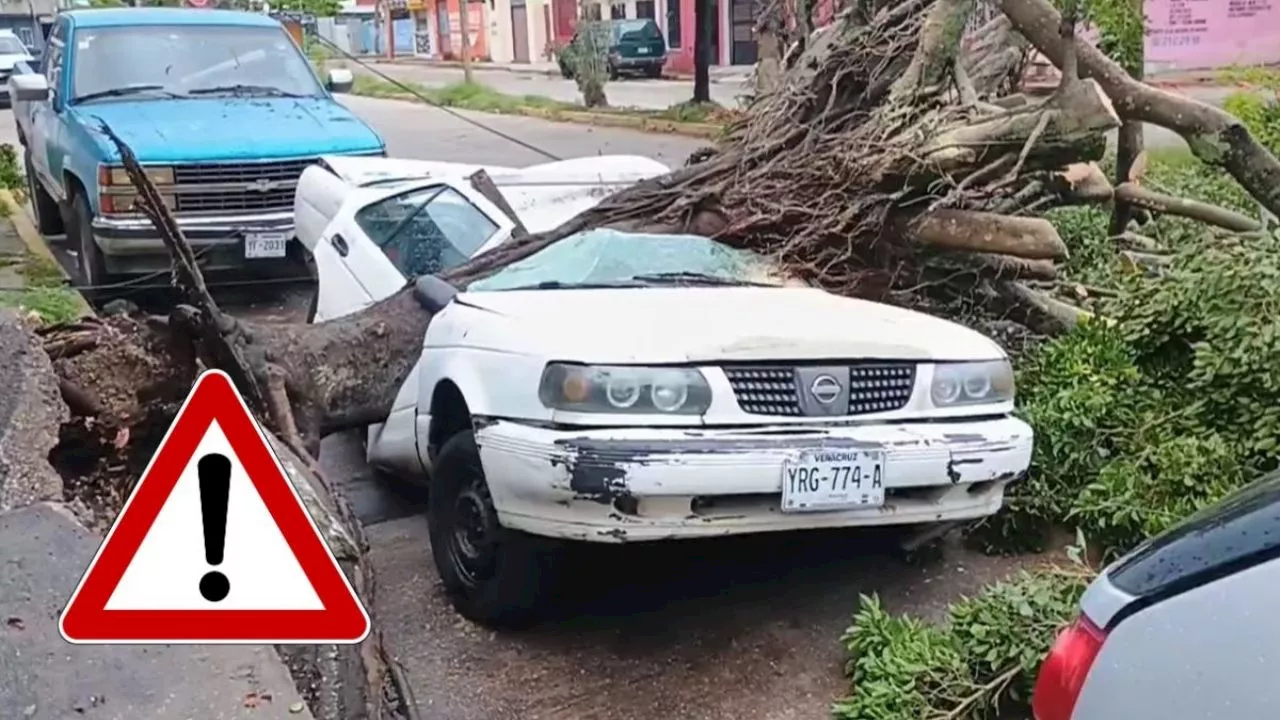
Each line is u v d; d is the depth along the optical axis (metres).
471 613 4.20
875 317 4.37
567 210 7.35
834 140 5.87
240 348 4.71
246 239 8.17
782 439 3.68
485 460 3.85
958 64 5.71
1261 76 13.35
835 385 3.83
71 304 7.62
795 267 5.71
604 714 3.66
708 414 3.70
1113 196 5.97
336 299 6.63
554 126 22.06
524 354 3.84
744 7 33.28
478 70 39.78
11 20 39.50
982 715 3.49
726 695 3.77
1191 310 4.81
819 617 4.27
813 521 3.71
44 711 2.52
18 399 3.93
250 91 9.46
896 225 5.71
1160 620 1.89
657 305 4.38
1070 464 4.71
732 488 3.58
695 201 6.13
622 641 4.11
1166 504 4.36
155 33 9.65
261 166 8.23
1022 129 5.29
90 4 27.58
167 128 8.29
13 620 2.80
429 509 4.41
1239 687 1.77
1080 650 2.01
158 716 2.53
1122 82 5.87
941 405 3.97
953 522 4.25
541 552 3.96
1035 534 4.75
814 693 3.78
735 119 8.41
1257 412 4.45
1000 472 3.91
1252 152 5.83
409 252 6.41
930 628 3.92
